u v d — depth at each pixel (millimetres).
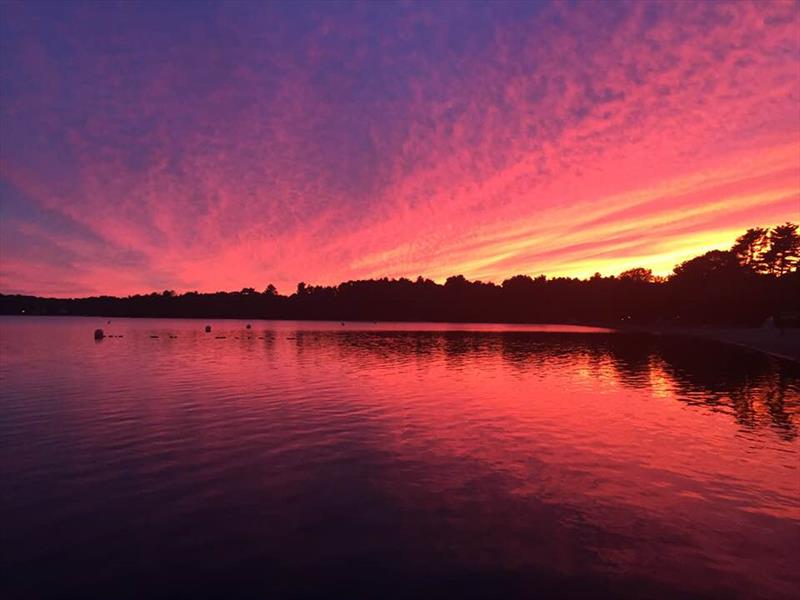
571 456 14008
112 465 13133
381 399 22922
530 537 9102
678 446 14984
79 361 40531
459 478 12203
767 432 16625
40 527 9516
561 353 49094
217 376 31141
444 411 20141
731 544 8867
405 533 9258
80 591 7496
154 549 8695
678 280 129500
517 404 21672
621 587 7543
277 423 17984
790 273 105688
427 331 108312
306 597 7320
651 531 9359
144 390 25484
